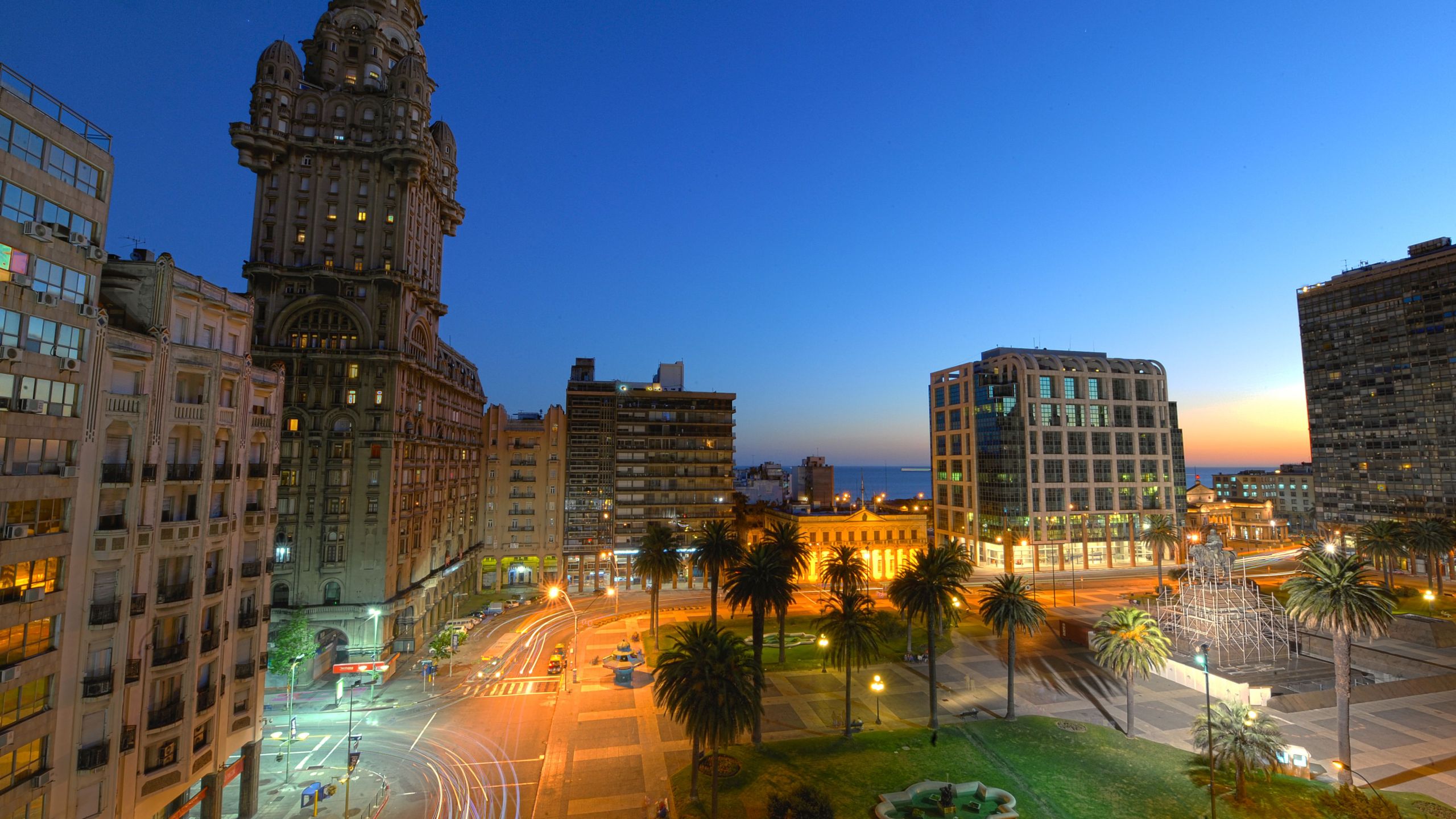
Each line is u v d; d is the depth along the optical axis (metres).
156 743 35.59
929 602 56.69
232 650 42.59
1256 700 61.00
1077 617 97.31
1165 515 151.25
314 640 69.38
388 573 75.81
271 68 79.94
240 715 43.22
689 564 124.19
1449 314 132.12
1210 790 42.28
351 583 74.06
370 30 87.56
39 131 30.00
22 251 29.02
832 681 69.44
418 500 85.62
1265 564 147.25
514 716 61.19
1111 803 44.03
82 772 31.19
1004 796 44.12
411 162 82.62
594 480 125.81
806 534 134.88
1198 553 82.69
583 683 70.31
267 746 54.44
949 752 51.44
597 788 46.53
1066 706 61.97
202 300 42.28
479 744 54.47
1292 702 60.56
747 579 68.88
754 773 47.94
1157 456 154.12
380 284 79.12
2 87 27.94
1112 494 150.12
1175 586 117.38
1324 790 45.31
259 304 76.69
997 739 53.84
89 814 31.50
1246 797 44.09
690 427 130.62
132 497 34.56
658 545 87.38
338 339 77.69
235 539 43.28
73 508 31.47
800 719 58.84
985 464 150.88
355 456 75.56
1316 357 156.12
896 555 137.75
